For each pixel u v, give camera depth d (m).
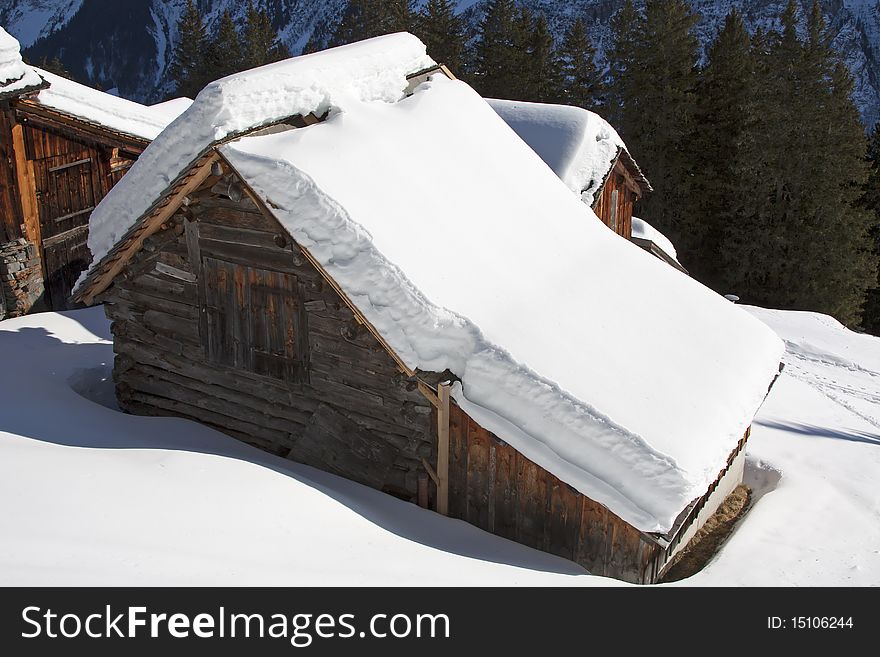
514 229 10.51
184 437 10.21
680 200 37.56
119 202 10.33
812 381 17.67
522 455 8.57
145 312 11.13
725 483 10.63
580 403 8.27
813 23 34.31
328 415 9.92
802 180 33.88
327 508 8.33
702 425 8.62
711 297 11.15
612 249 11.32
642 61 37.91
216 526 7.35
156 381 11.40
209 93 9.41
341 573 6.95
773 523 9.69
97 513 7.16
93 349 13.58
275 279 9.90
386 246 8.87
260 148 9.23
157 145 9.76
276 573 6.71
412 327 8.70
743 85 36.59
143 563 6.42
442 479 9.20
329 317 9.65
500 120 12.40
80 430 9.79
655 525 7.82
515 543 8.89
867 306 40.44
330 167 9.37
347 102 10.70
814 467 11.55
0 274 14.93
